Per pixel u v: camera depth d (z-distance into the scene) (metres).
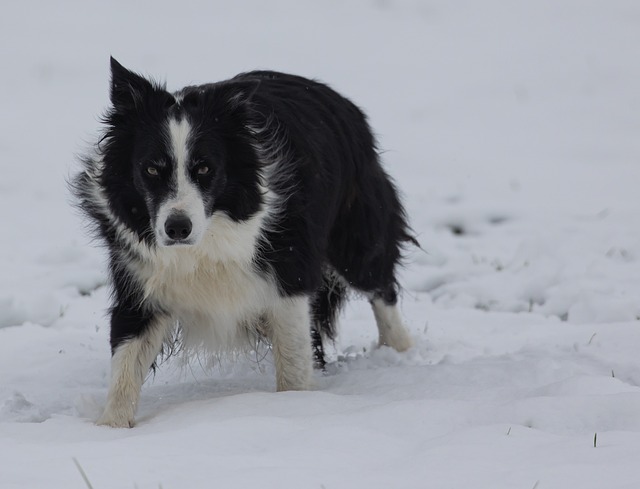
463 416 7.84
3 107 30.39
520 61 36.66
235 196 8.98
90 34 40.97
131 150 8.83
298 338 9.77
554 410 7.73
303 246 9.62
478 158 24.58
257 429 7.50
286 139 9.62
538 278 14.55
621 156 24.70
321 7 48.09
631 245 16.33
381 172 11.76
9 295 13.87
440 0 49.62
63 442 7.65
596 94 31.44
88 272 15.44
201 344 9.95
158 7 47.06
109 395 8.97
